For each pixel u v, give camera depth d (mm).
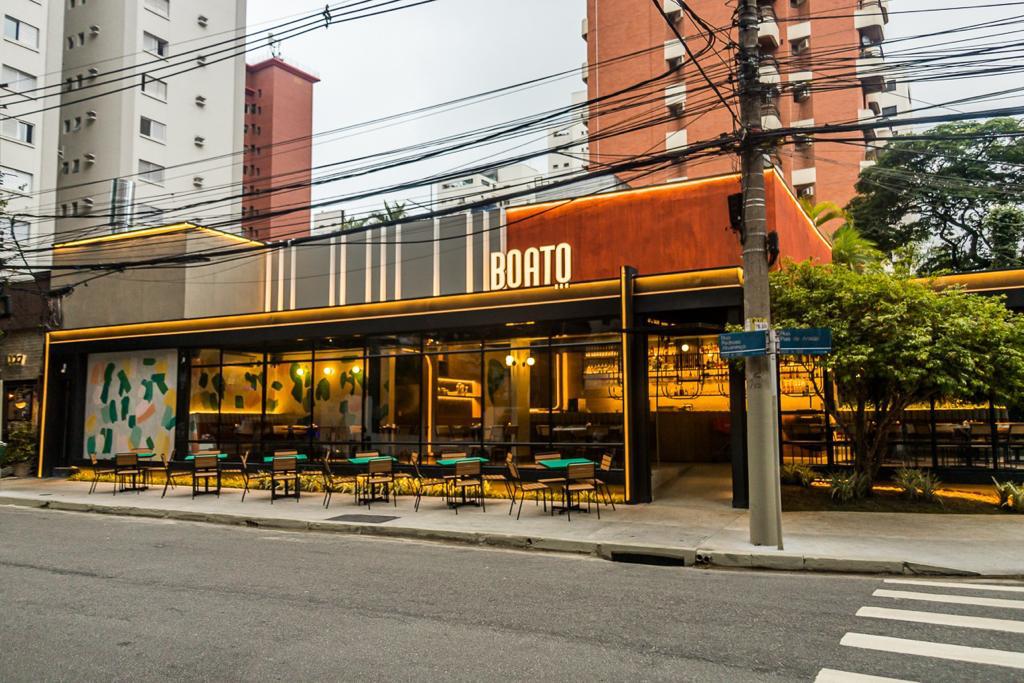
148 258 22656
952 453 16500
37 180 39062
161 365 21234
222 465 20031
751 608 7316
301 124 87875
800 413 18016
